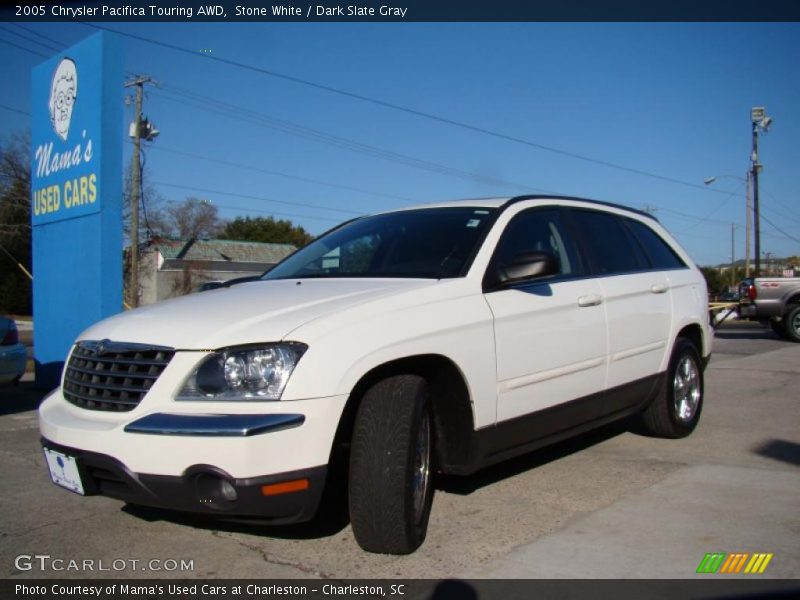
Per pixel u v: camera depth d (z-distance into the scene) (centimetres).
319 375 314
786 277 1527
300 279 445
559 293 447
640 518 399
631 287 516
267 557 351
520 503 426
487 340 388
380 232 474
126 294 3722
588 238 509
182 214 5838
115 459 314
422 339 354
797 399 776
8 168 3859
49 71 952
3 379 723
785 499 429
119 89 871
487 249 419
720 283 5603
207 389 314
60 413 352
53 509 427
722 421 661
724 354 1241
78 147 890
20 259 4059
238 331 325
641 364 524
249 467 298
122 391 332
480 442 386
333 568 337
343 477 413
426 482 365
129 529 393
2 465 529
